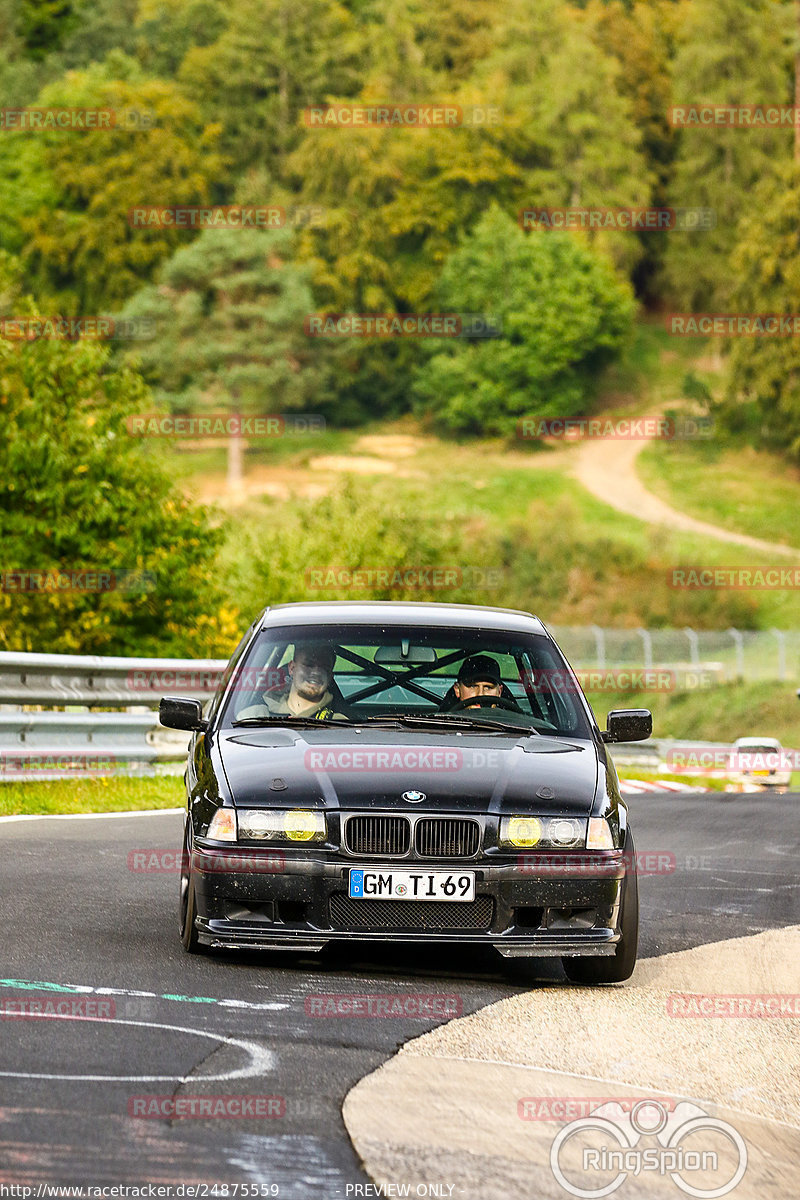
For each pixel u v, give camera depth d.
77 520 79.94
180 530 82.94
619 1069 16.95
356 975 21.06
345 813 20.89
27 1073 15.09
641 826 47.81
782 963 23.91
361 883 20.62
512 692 24.27
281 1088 15.10
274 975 20.67
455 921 20.77
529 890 20.83
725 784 91.56
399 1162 13.16
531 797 21.33
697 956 24.20
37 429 80.75
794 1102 16.27
